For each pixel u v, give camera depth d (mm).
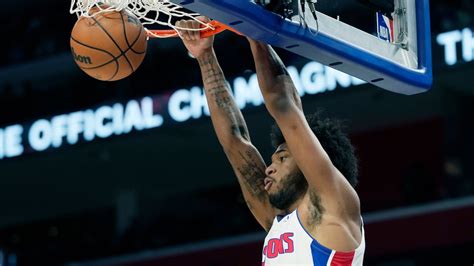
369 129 14391
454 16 12172
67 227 17641
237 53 12844
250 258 12805
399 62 4457
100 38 4078
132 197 16266
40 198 17047
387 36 4488
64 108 14281
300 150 3805
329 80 11523
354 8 4312
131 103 12820
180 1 3582
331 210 3795
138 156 14758
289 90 3920
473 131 13453
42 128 13461
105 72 4152
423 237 12164
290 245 3852
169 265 13492
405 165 14109
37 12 15992
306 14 3982
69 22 15414
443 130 13711
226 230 14570
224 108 4523
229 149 4477
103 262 14047
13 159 13609
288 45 3990
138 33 4160
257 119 12719
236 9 3682
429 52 4629
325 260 3775
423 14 4676
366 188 14406
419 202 12969
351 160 4207
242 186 4434
